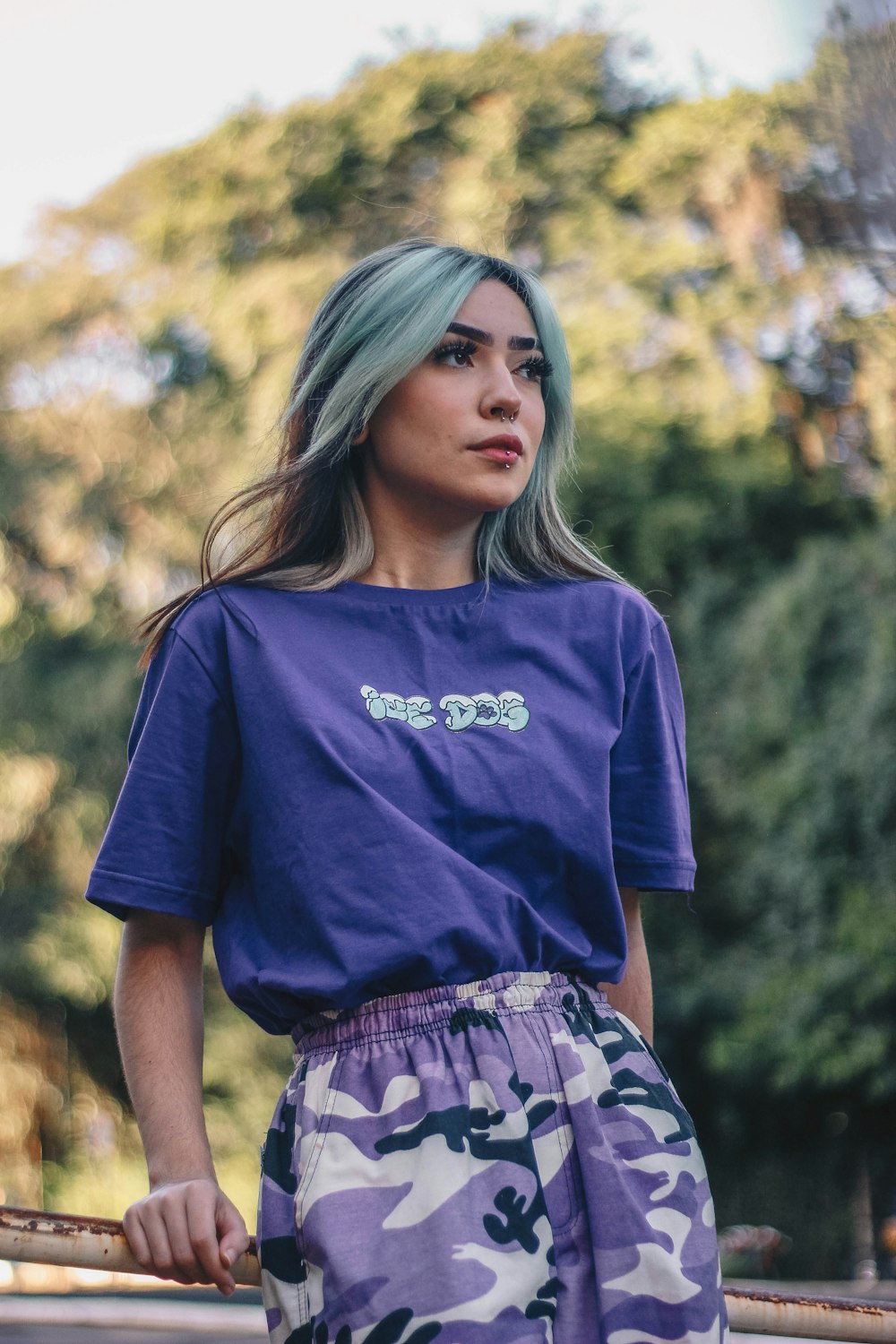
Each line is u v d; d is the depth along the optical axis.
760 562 11.64
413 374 1.41
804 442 11.77
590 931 1.29
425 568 1.44
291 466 1.43
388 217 13.59
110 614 13.16
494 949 1.19
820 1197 11.02
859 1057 10.30
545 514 1.52
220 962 1.27
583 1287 1.12
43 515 13.22
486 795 1.25
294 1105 1.18
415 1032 1.16
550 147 13.09
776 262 11.61
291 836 1.23
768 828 10.66
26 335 13.73
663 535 11.62
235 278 13.48
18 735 12.68
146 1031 1.31
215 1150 11.59
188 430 13.12
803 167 10.95
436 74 13.64
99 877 1.29
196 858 1.31
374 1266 1.07
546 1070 1.17
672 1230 1.14
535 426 1.46
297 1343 1.10
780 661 10.70
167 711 1.32
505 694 1.32
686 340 11.92
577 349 12.05
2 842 12.52
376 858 1.20
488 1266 1.07
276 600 1.36
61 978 12.38
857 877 10.39
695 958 11.17
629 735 1.39
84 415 13.40
